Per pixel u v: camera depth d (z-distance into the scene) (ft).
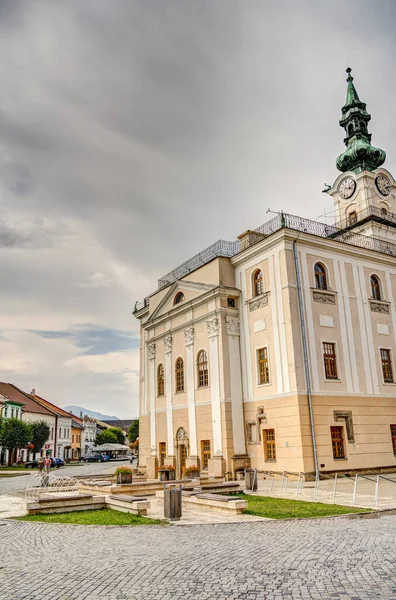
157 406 120.37
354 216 134.31
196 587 24.13
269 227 98.94
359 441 91.25
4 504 64.85
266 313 95.50
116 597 22.94
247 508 53.47
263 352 95.86
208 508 54.49
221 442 95.66
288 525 43.09
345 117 142.10
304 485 76.59
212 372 100.89
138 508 51.16
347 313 98.53
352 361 95.96
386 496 61.52
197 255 114.93
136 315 141.38
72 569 28.45
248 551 32.01
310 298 93.61
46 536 40.45
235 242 109.60
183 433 109.09
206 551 32.42
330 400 89.76
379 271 107.55
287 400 87.56
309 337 91.04
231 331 100.89
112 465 236.43
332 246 99.45
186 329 111.14
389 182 137.69
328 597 22.13
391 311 106.83
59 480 101.35
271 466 89.30
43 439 259.39
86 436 409.28
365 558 28.84
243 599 22.20
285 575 25.82
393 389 101.04
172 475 82.33
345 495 63.52
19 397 298.76
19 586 25.07
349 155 137.39
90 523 46.42
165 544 35.53
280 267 93.25
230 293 101.65
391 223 125.70
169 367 116.78
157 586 24.45
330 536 36.50
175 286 117.80
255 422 94.43
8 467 214.48
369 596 22.06
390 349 103.86
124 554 32.19
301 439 83.92
